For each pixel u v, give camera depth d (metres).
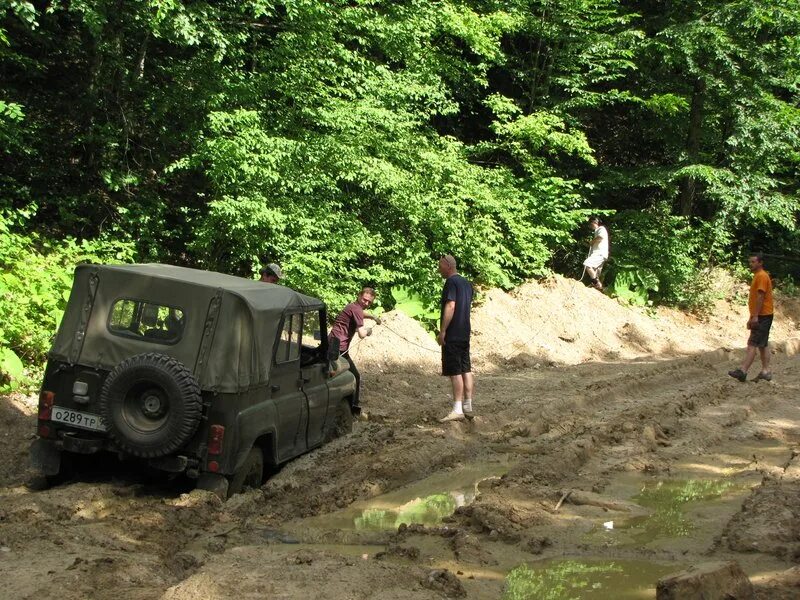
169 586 5.18
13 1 13.28
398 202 18.16
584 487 8.20
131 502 6.94
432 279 18.48
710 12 24.81
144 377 6.89
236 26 17.30
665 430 10.79
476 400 12.83
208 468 7.07
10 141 14.66
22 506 6.40
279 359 8.08
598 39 23.69
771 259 29.02
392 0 19.30
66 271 12.80
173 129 17.06
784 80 24.86
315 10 15.95
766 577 5.67
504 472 8.91
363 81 18.02
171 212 17.28
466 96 24.05
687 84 25.77
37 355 11.46
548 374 15.84
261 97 16.81
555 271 24.58
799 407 12.94
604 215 25.95
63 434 7.26
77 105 16.77
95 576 5.14
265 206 15.17
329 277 16.34
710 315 24.38
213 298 7.27
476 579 5.71
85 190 16.80
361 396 12.32
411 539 6.51
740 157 25.45
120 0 16.08
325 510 7.44
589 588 5.61
